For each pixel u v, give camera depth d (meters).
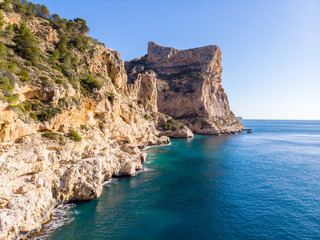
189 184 37.62
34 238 19.72
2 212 17.42
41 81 30.11
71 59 43.53
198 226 23.58
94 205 27.55
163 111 148.62
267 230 23.11
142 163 51.84
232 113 183.50
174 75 168.38
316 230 23.19
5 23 32.41
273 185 37.75
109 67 66.44
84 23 61.72
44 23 44.16
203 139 108.50
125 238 20.80
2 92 22.56
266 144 95.06
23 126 24.00
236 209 27.98
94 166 30.16
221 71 183.25
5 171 19.73
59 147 27.23
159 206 28.30
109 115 46.50
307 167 51.47
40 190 22.03
